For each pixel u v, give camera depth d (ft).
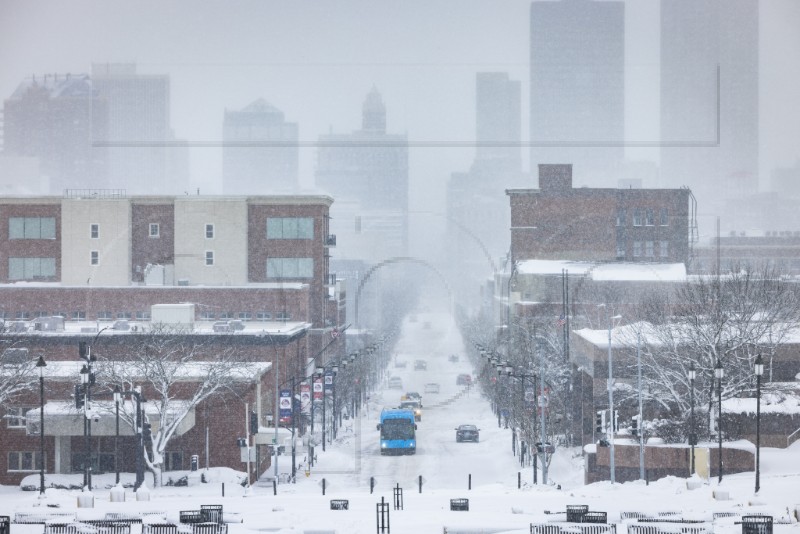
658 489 638.12
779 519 456.45
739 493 585.63
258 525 474.49
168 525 450.71
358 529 462.19
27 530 451.12
